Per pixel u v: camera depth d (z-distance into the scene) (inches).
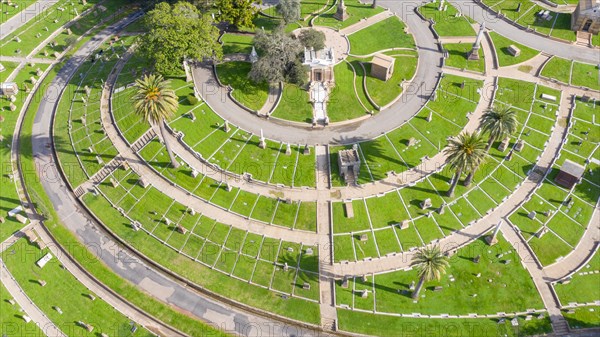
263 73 4170.8
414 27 5216.5
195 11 4655.5
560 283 3339.1
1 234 3759.8
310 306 3304.6
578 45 4975.4
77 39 5472.4
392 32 5108.3
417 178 3909.9
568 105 4429.1
